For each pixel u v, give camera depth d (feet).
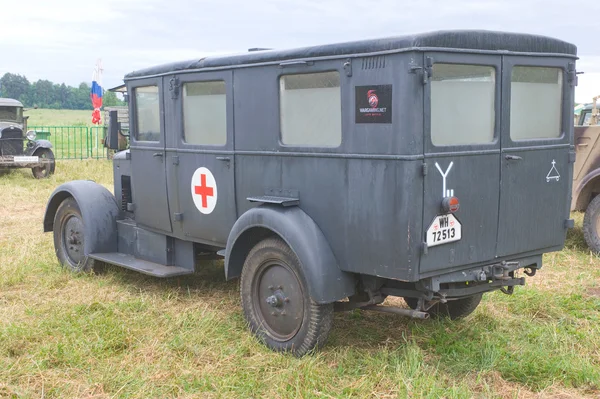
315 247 13.73
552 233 15.43
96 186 21.54
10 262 22.13
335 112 13.70
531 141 14.62
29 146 54.03
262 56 14.94
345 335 15.83
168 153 18.20
